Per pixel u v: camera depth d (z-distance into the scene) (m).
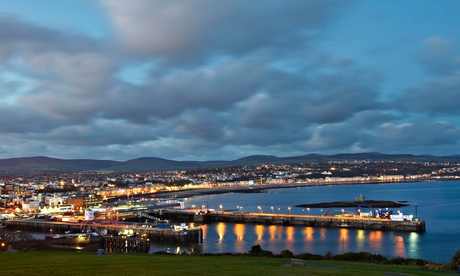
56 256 59.91
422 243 169.62
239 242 180.00
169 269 47.12
